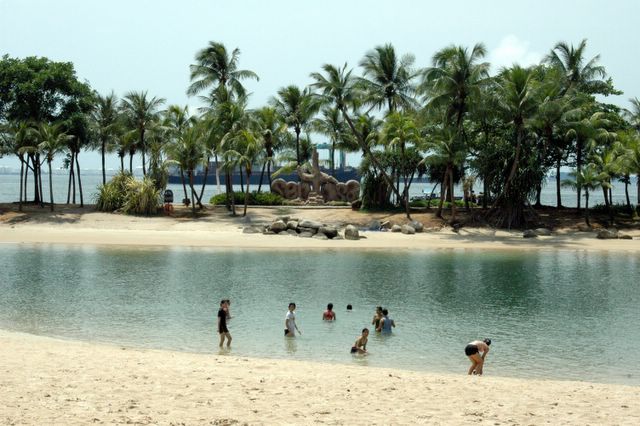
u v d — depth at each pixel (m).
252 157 66.75
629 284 36.19
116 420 11.71
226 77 78.38
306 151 99.00
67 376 14.91
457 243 54.59
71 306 28.39
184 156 67.88
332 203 76.62
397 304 30.28
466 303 30.64
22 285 33.62
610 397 14.44
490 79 61.69
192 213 68.12
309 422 11.95
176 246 51.00
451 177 62.44
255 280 36.28
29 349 18.36
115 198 68.31
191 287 33.78
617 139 66.69
